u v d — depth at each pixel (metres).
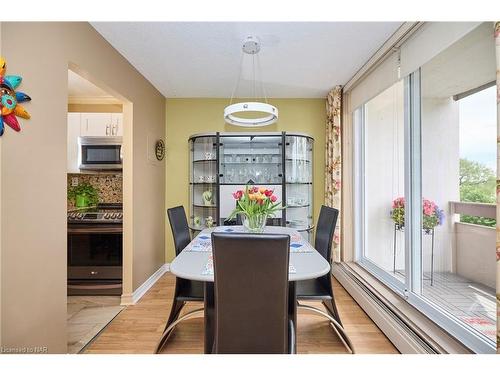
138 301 2.58
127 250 2.51
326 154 3.46
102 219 2.77
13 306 1.24
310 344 1.86
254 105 1.87
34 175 1.35
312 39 2.12
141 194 2.74
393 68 2.17
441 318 1.71
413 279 2.04
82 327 2.09
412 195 2.03
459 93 1.61
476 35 1.48
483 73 1.44
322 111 3.61
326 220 2.12
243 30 1.99
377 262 2.80
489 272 1.45
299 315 2.28
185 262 1.49
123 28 1.94
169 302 2.56
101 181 3.46
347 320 2.18
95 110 3.07
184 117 3.59
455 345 1.51
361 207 3.18
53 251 1.48
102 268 2.72
